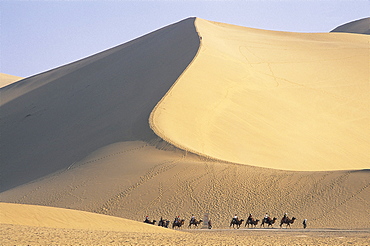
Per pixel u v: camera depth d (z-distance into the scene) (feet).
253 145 197.06
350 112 261.85
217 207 133.08
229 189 140.05
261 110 234.99
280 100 254.27
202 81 244.83
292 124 231.50
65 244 60.13
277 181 142.61
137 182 148.25
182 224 122.42
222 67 271.90
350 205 127.13
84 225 90.27
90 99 269.64
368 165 209.56
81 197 145.69
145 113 205.36
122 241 66.69
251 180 143.95
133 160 164.45
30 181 181.78
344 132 238.27
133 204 138.31
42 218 89.45
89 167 168.25
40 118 266.77
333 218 122.93
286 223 120.88
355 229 110.22
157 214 132.67
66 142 216.54
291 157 196.54
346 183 136.98
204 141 187.52
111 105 245.86
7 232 68.18
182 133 188.34
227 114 218.38
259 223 126.62
